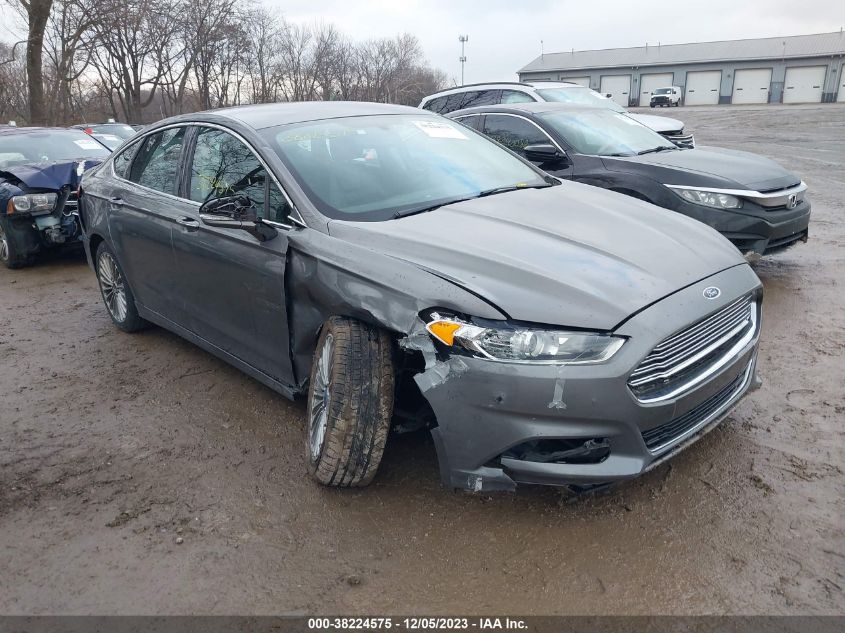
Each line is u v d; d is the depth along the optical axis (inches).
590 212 134.3
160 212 168.1
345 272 117.0
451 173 151.3
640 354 98.0
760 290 122.4
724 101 2450.8
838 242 287.4
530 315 99.0
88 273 305.6
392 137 157.6
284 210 133.6
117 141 492.1
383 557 106.2
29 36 938.7
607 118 279.0
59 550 112.0
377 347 113.6
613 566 101.3
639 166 231.5
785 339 182.2
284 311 131.7
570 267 107.5
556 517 112.8
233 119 155.8
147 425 153.3
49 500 126.3
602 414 98.0
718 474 121.6
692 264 114.9
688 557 102.1
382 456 122.1
